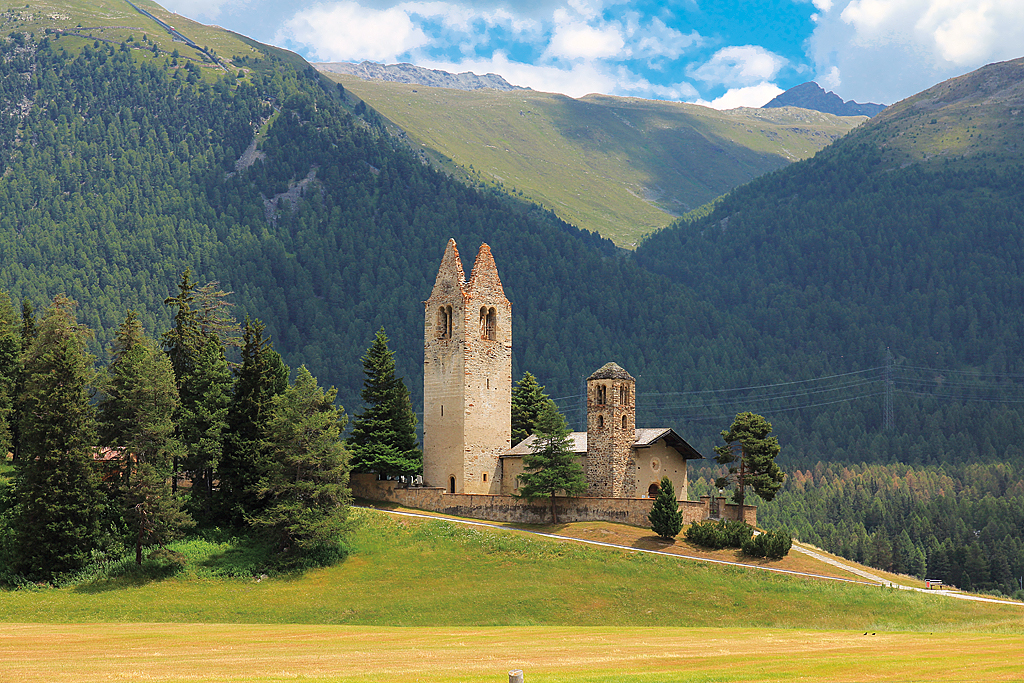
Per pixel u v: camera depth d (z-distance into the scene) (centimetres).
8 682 4247
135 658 5131
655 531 9681
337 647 5659
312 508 9688
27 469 9169
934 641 5681
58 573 8938
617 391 10650
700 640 5928
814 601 8106
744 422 10756
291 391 10231
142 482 9362
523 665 4666
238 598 8644
